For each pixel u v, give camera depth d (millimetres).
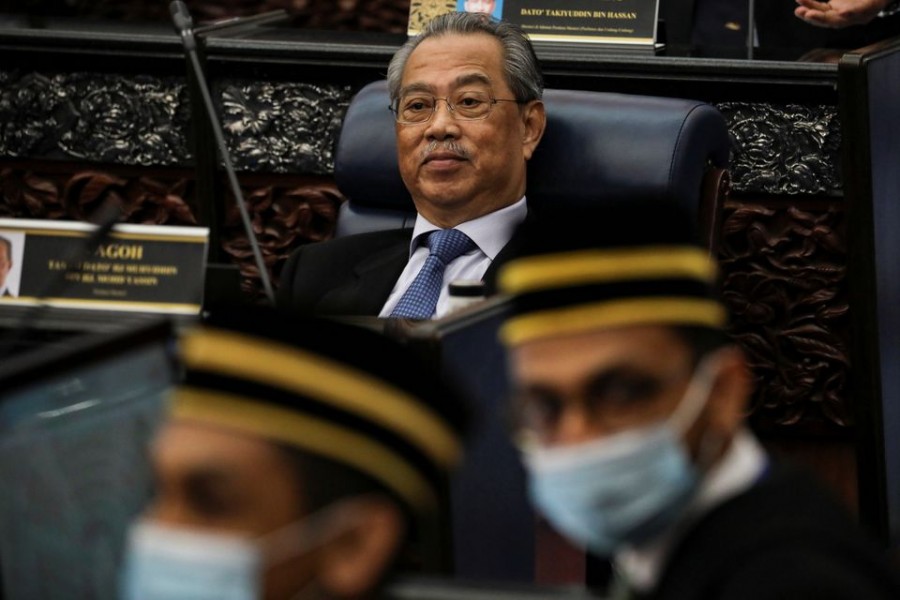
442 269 7480
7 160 9164
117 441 4141
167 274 5867
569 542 5633
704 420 2906
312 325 2447
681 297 2854
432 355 4711
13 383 4012
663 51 8938
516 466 5336
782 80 8320
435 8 8859
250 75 8836
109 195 9148
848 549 2660
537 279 2846
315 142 8867
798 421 8578
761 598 2588
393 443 2422
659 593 2781
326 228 8945
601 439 2881
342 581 2410
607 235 2859
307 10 12875
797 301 8516
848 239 7344
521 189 7555
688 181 7277
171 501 2436
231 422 2373
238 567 2385
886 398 7477
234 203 8984
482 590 3061
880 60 7234
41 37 8898
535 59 7617
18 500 4141
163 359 4152
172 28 9469
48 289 5473
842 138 7254
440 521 4500
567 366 2852
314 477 2381
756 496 2826
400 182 7957
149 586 2412
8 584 4215
